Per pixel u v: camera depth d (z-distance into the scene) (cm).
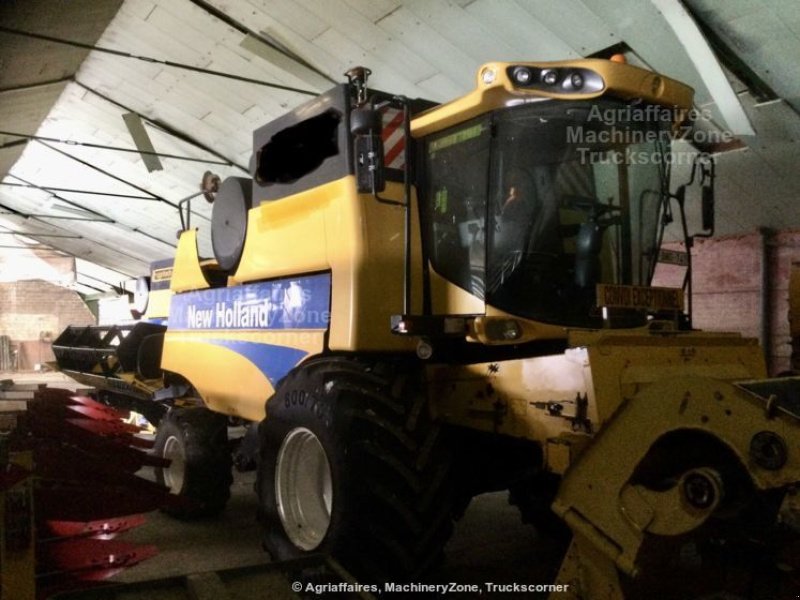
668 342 331
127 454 519
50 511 396
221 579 267
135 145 1141
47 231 1888
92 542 398
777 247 779
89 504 417
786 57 572
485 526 525
